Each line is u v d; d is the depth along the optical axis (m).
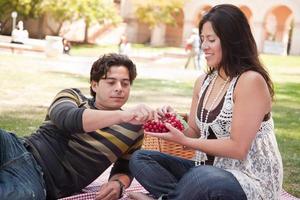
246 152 3.21
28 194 3.21
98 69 3.75
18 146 3.46
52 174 3.65
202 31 3.41
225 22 3.28
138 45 36.56
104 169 3.85
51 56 22.33
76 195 4.12
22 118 8.74
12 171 3.29
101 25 34.47
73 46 32.12
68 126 3.43
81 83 14.66
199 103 3.54
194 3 37.44
